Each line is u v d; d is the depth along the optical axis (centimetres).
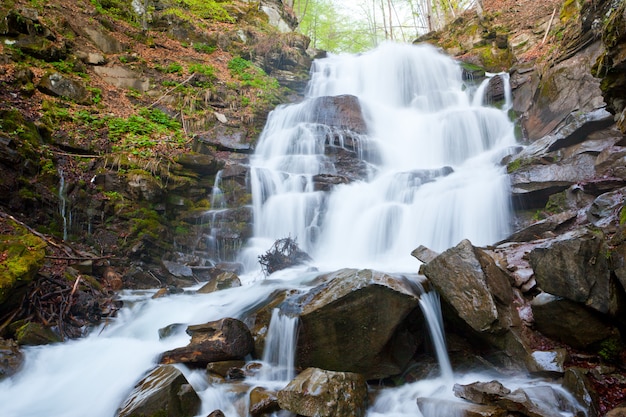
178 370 468
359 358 511
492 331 491
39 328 572
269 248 1029
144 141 1106
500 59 1853
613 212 664
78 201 890
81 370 521
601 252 476
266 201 1145
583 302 470
